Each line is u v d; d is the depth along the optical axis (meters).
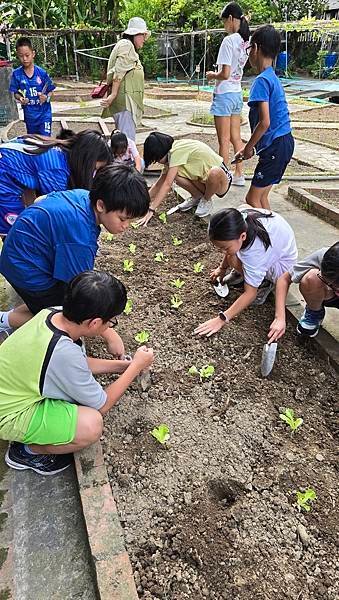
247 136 10.33
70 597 1.94
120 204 2.48
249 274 3.26
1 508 2.31
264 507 2.30
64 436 2.30
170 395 2.93
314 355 3.29
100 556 1.95
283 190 6.83
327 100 16.92
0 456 2.60
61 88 18.48
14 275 3.01
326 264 2.60
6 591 1.97
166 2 22.08
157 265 4.46
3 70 11.29
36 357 2.23
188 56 22.95
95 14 21.44
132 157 5.54
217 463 2.52
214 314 3.67
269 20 22.64
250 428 2.72
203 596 1.96
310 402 2.92
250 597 1.95
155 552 2.11
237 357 3.25
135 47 6.89
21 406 2.30
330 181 7.27
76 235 2.71
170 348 3.32
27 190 3.91
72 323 2.26
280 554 2.11
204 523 2.22
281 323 3.24
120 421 2.73
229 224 2.99
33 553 2.12
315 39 23.31
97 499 2.20
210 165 5.15
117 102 7.04
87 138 3.23
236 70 6.34
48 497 2.37
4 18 20.84
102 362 2.86
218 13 21.64
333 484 2.43
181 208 5.65
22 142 3.69
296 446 2.64
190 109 14.10
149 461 2.51
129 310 3.65
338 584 2.01
